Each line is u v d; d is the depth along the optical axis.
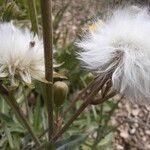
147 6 0.12
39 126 0.19
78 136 0.13
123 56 0.10
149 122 0.28
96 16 0.12
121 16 0.11
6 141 0.19
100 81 0.11
